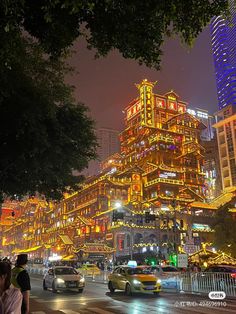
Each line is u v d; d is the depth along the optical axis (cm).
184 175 10412
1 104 1180
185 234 7619
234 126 17225
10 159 1344
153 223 7450
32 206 14500
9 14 547
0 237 16825
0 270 402
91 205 9762
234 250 5447
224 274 1895
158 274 2480
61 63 1417
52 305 1628
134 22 643
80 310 1462
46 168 1476
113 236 7638
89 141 1584
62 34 683
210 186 16200
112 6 607
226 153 17388
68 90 1491
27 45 1251
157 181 9394
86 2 541
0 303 380
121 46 691
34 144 1263
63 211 11400
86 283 3291
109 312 1396
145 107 11481
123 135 12431
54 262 6656
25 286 634
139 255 5825
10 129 1212
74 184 1808
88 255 7281
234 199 7750
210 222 8294
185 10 638
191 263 3872
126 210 7775
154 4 609
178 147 10888
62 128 1430
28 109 1190
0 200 1825
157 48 690
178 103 12338
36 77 1402
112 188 9669
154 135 10775
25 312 621
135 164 10150
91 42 699
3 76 1037
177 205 8812
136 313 1357
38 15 650
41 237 12538
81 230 9475
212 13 637
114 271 2288
